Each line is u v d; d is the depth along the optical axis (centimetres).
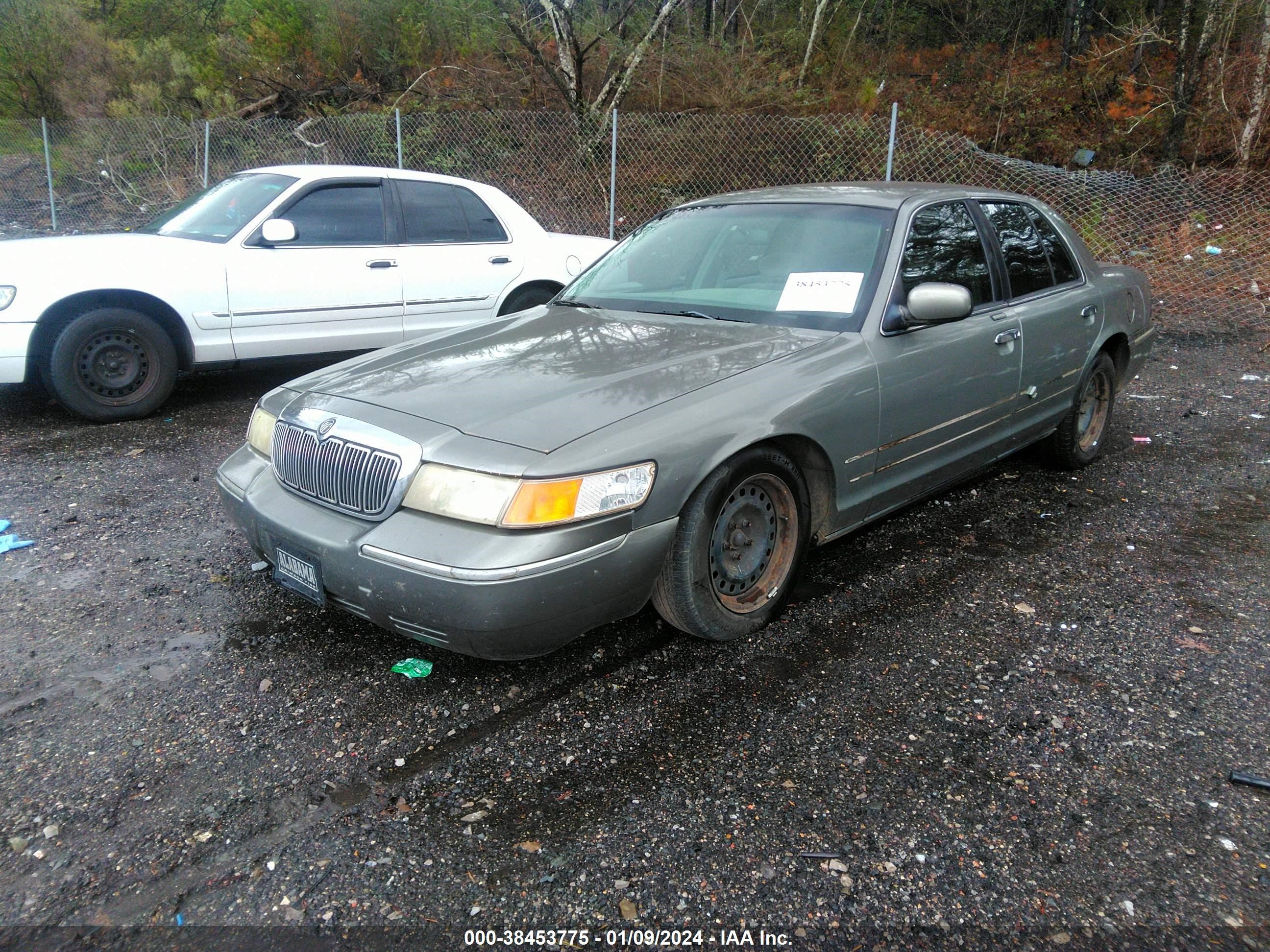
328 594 285
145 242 604
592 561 262
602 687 297
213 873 217
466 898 210
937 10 2134
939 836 229
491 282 715
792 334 343
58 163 1557
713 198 447
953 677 302
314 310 640
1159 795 244
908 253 368
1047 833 229
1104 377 508
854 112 1487
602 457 262
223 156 1504
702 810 238
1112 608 351
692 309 378
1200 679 300
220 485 333
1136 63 1633
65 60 1781
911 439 363
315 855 223
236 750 264
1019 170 1259
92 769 255
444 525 262
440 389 303
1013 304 422
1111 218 1195
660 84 1476
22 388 680
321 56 1756
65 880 215
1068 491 482
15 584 369
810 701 288
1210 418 625
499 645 262
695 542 291
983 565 391
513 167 1332
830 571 386
